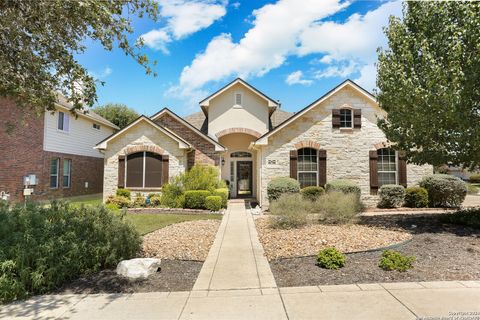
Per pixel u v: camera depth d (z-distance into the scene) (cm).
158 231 939
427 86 799
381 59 966
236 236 890
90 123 2233
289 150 1512
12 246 483
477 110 822
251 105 1955
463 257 600
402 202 1441
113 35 542
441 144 927
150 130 1642
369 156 1504
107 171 1644
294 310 399
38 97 603
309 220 970
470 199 1873
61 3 480
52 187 1820
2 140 1473
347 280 502
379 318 373
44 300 442
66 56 561
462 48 759
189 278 533
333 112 1520
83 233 579
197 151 1775
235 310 404
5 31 511
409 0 902
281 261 623
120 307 417
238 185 2047
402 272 529
